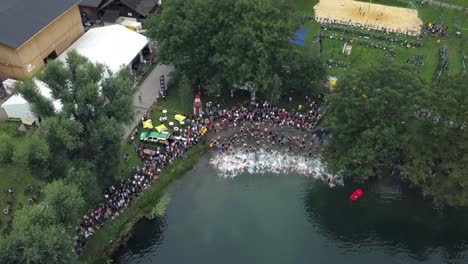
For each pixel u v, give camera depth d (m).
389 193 70.56
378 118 63.91
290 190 71.19
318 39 101.88
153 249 62.25
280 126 80.94
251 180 72.69
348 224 66.25
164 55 84.06
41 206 49.41
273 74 80.88
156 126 79.38
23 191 67.56
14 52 80.06
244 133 79.69
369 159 62.97
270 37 77.00
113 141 60.34
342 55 97.38
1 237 49.09
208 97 86.94
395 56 96.69
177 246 62.69
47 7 87.12
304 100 85.69
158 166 72.38
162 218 66.56
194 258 61.09
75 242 59.59
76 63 60.81
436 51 98.88
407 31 105.56
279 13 80.69
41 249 45.59
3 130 76.50
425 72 92.12
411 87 62.50
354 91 65.50
